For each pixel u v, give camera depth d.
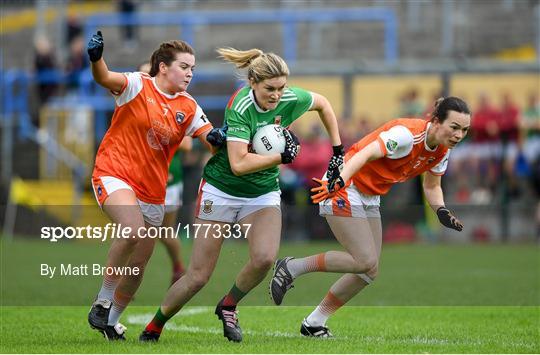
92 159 65.00
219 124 69.44
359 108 71.94
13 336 25.23
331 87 70.56
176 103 23.56
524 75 70.31
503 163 64.31
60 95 68.31
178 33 80.69
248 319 29.97
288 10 77.81
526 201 63.69
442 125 23.80
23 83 68.56
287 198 60.16
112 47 80.31
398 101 70.50
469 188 64.94
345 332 26.75
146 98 23.20
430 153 24.53
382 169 24.47
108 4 80.94
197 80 68.12
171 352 21.91
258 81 22.55
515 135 64.38
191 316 30.47
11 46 82.31
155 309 32.12
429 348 22.89
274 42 81.62
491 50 82.44
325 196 23.11
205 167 24.02
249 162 22.61
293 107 23.91
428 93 71.88
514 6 83.94
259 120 23.22
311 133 60.94
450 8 81.81
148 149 23.42
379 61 73.00
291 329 27.55
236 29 82.12
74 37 72.00
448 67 64.75
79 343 23.78
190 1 83.75
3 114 68.69
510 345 23.73
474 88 72.56
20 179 65.38
